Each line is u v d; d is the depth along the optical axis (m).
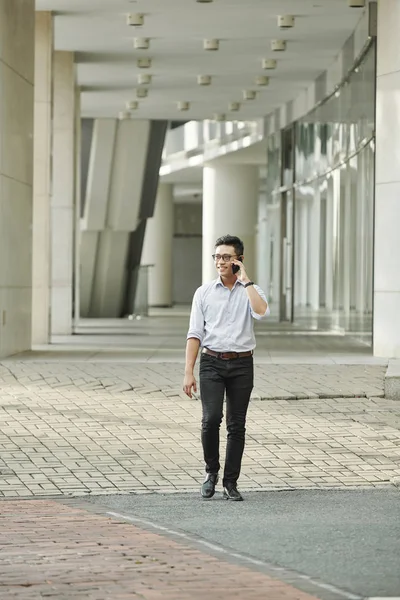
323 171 40.53
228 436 11.70
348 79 34.81
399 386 18.66
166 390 18.88
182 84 40.50
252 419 16.58
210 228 61.38
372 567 8.38
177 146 65.56
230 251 11.55
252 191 61.41
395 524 10.16
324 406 17.75
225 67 37.53
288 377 20.17
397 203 24.25
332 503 11.38
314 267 42.62
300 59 36.22
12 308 24.91
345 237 36.16
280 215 49.44
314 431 15.73
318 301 41.69
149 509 11.04
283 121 45.44
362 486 12.45
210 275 61.38
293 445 14.77
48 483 12.51
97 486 12.37
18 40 25.16
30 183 26.59
